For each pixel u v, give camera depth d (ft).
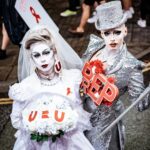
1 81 22.70
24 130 11.77
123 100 19.95
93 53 12.87
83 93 11.71
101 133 12.61
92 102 11.94
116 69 12.16
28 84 11.75
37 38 11.41
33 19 12.88
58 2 36.81
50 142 11.57
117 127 13.26
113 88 11.22
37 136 11.42
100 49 12.81
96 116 12.66
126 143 16.93
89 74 11.69
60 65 11.71
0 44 28.07
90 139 12.93
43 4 34.27
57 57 11.80
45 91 11.59
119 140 13.37
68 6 35.45
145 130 17.79
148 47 26.35
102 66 11.79
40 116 11.19
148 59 24.88
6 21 20.90
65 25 31.09
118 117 12.37
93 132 12.83
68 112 11.27
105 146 12.92
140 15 30.48
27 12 12.94
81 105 11.85
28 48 11.66
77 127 11.73
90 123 12.32
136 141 17.04
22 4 12.96
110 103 11.41
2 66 24.59
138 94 12.37
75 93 11.67
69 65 12.42
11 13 20.53
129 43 26.96
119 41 12.12
